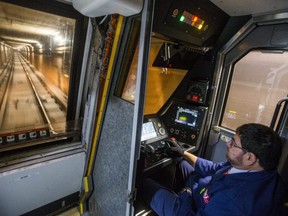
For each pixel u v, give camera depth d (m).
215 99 2.31
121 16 1.31
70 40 1.66
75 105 2.00
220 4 1.66
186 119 2.38
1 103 1.52
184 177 2.15
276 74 1.91
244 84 2.14
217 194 1.31
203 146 2.43
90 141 1.82
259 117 2.10
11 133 1.62
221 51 2.14
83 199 2.02
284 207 1.17
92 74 1.74
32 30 1.45
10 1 1.26
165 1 1.37
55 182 1.90
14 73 1.50
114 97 1.47
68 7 1.48
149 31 1.04
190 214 1.47
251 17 1.84
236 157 1.31
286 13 1.62
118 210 1.48
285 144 1.64
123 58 1.38
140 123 1.16
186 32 1.71
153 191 1.75
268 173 1.24
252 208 1.14
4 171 1.54
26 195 1.73
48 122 1.87
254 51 1.99
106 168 1.65
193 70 2.39
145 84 1.10
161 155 2.04
